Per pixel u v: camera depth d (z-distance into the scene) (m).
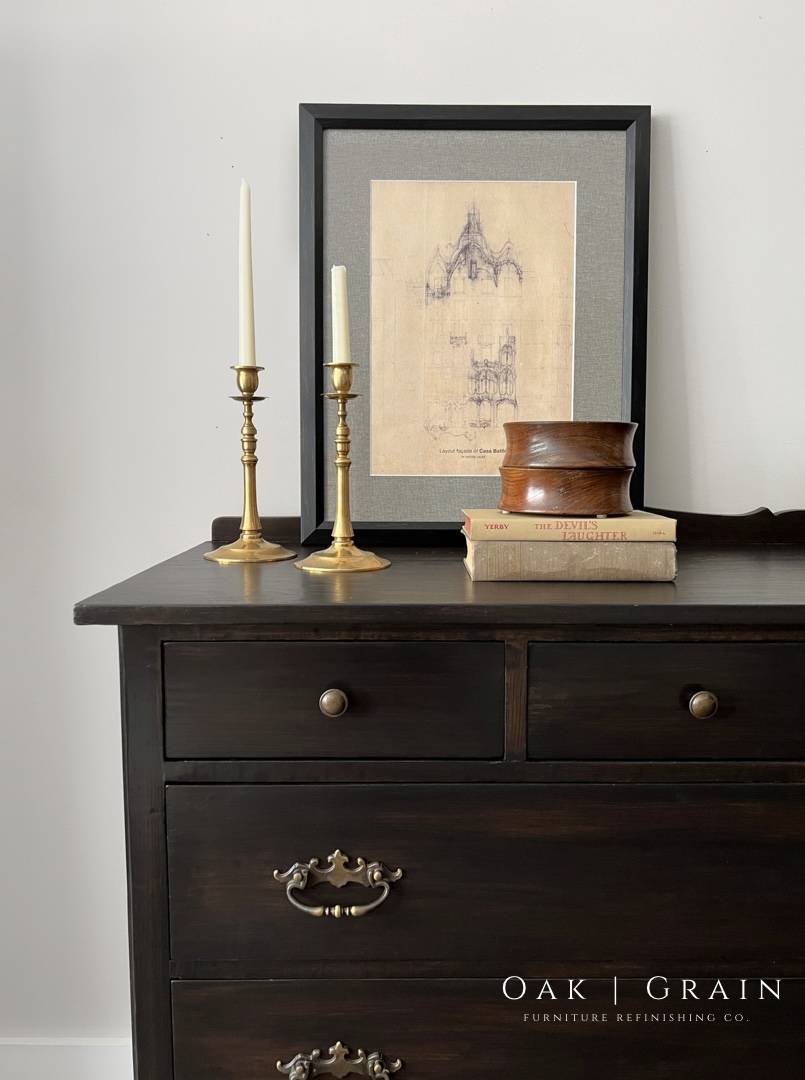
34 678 1.23
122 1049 1.26
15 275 1.17
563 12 1.13
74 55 1.14
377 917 0.79
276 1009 0.79
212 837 0.78
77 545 1.21
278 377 1.18
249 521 1.02
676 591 0.80
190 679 0.76
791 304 1.16
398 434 1.16
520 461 0.91
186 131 1.15
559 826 0.78
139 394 1.19
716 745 0.77
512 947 0.79
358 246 1.14
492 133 1.12
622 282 1.14
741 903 0.78
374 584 0.84
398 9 1.13
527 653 0.76
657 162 1.15
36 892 1.25
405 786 0.77
